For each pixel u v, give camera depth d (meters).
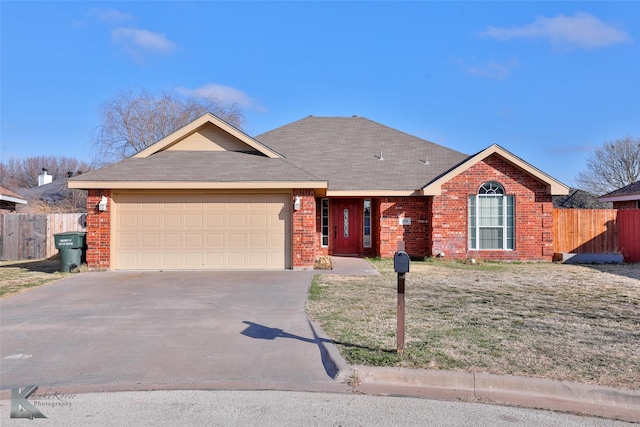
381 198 17.72
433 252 17.00
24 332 7.29
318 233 18.73
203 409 4.66
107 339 6.95
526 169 16.77
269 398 4.94
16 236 19.09
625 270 14.67
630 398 4.84
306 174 13.95
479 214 17.11
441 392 5.14
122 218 13.91
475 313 8.30
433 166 19.14
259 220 14.09
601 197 23.92
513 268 15.08
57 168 54.59
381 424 4.34
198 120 15.28
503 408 4.71
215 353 6.35
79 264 13.91
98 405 4.76
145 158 14.81
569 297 9.93
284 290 10.61
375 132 22.09
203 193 14.02
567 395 5.00
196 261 13.98
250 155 15.22
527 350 6.16
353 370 5.49
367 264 15.57
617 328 7.33
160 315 8.34
